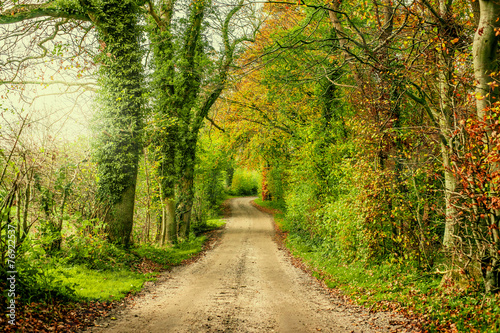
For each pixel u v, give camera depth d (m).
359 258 11.46
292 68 15.76
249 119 25.00
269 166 33.88
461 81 6.36
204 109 22.11
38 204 9.18
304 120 20.23
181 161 20.64
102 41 13.09
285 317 6.89
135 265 11.48
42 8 11.70
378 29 9.01
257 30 19.31
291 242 19.69
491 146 5.55
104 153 12.77
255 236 24.17
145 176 16.34
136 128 13.59
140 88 13.68
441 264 8.84
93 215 12.22
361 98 10.56
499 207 5.47
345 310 7.53
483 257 6.36
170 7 18.20
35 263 8.07
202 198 28.91
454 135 6.11
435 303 6.69
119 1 12.85
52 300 6.30
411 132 9.52
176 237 18.62
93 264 9.99
